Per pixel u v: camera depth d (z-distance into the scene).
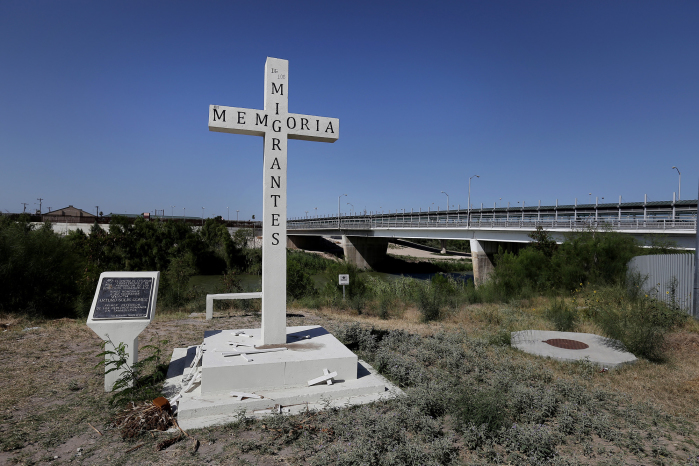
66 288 14.66
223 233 55.09
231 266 52.84
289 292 19.61
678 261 13.21
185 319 12.82
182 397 5.82
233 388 6.04
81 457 4.44
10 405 5.72
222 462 4.36
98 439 4.86
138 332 6.38
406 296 19.47
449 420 5.52
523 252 22.56
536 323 12.19
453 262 70.69
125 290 6.59
